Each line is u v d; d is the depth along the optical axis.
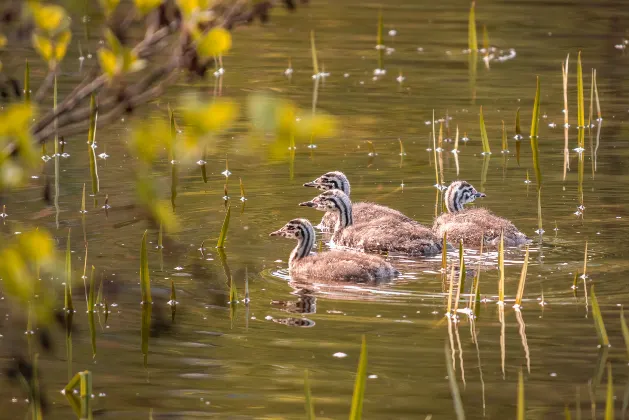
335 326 12.18
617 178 19.45
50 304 6.80
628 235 15.93
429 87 26.97
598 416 9.78
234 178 19.72
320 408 9.93
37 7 5.58
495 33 33.19
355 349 11.46
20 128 4.96
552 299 13.00
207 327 12.22
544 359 11.12
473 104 25.45
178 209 17.52
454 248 15.87
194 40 5.25
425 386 10.48
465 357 11.17
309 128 4.93
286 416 9.75
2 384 10.74
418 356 11.25
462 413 9.09
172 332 12.07
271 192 18.83
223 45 5.16
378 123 23.53
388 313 12.62
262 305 13.01
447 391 10.36
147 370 10.95
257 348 11.52
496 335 11.79
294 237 14.84
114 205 17.27
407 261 15.13
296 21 35.25
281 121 4.90
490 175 19.89
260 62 29.47
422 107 25.00
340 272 13.96
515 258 14.85
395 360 11.13
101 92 6.06
